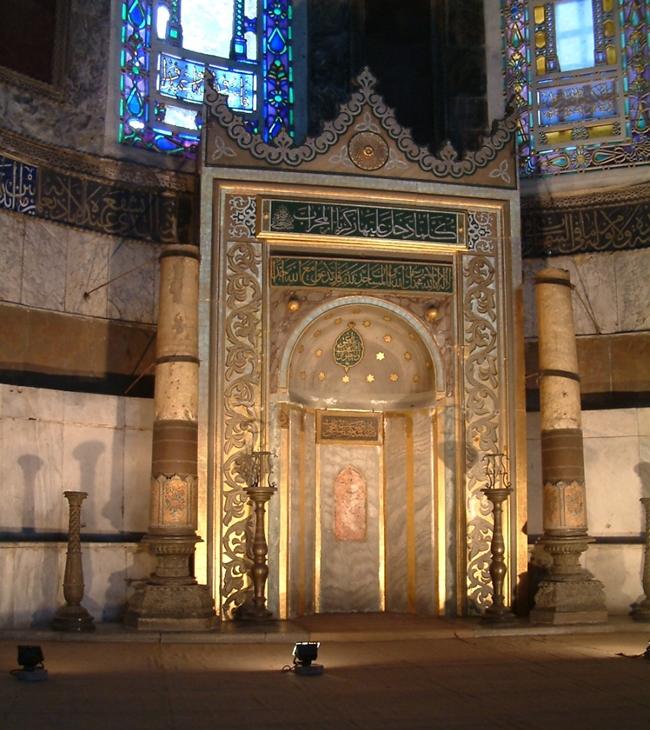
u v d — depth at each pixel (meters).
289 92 12.88
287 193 10.70
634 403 11.80
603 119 12.67
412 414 11.27
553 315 10.48
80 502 9.04
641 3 12.77
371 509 11.38
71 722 4.94
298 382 11.05
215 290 10.38
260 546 9.71
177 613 8.87
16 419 9.93
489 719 5.22
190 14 12.52
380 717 5.24
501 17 13.14
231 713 5.27
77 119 11.33
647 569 10.20
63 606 8.89
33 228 10.70
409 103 12.89
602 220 12.36
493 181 11.23
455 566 10.62
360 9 13.02
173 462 9.30
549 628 9.41
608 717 5.28
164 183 11.82
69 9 11.43
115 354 11.14
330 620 10.27
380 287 10.78
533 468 11.80
